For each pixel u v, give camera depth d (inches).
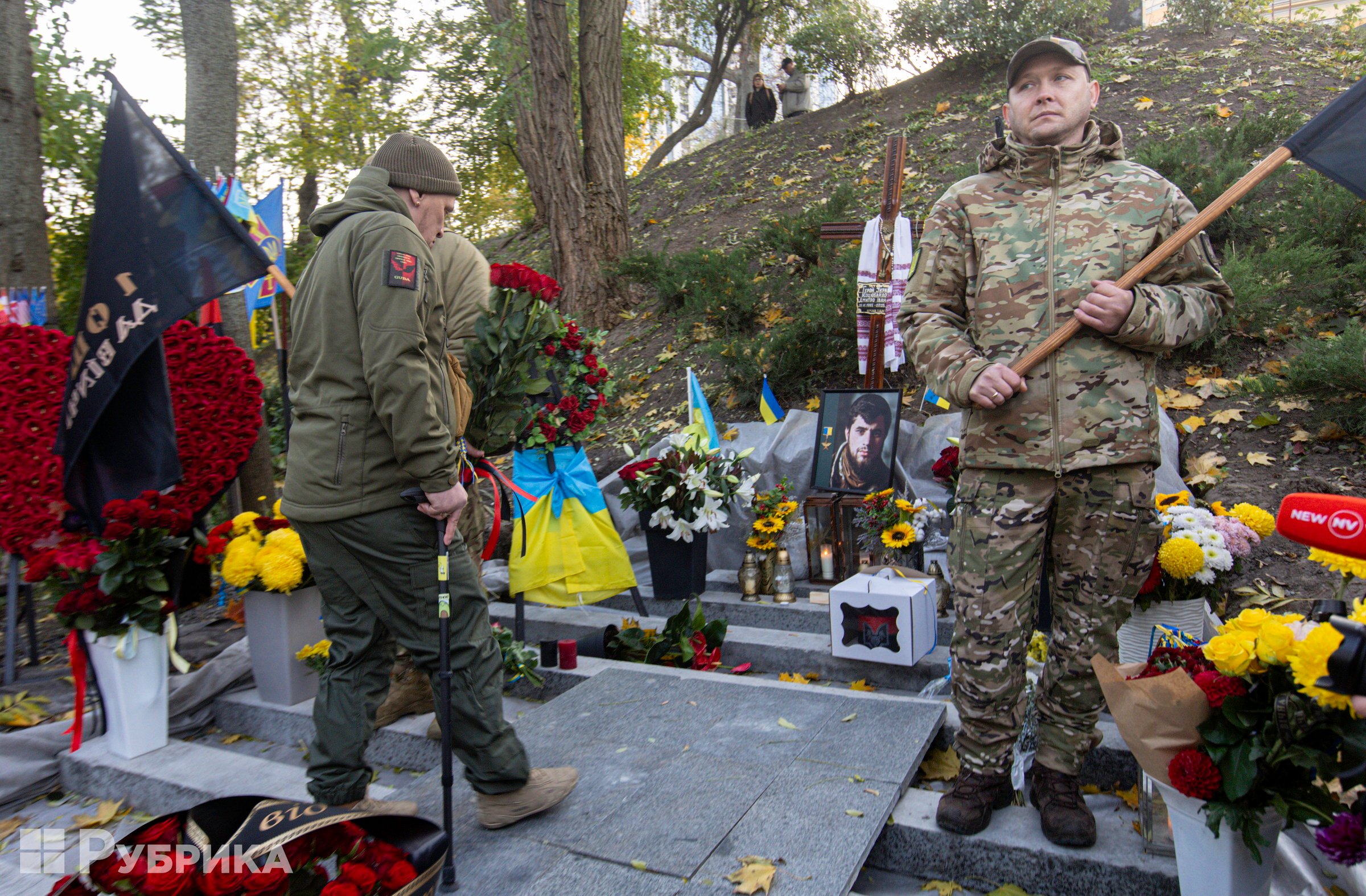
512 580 173.3
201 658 169.6
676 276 325.1
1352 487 169.2
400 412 88.6
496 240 573.9
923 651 155.6
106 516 128.8
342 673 98.7
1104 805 105.1
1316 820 73.4
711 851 92.4
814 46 534.0
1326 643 65.5
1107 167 95.0
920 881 100.3
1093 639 94.7
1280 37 384.2
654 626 186.1
